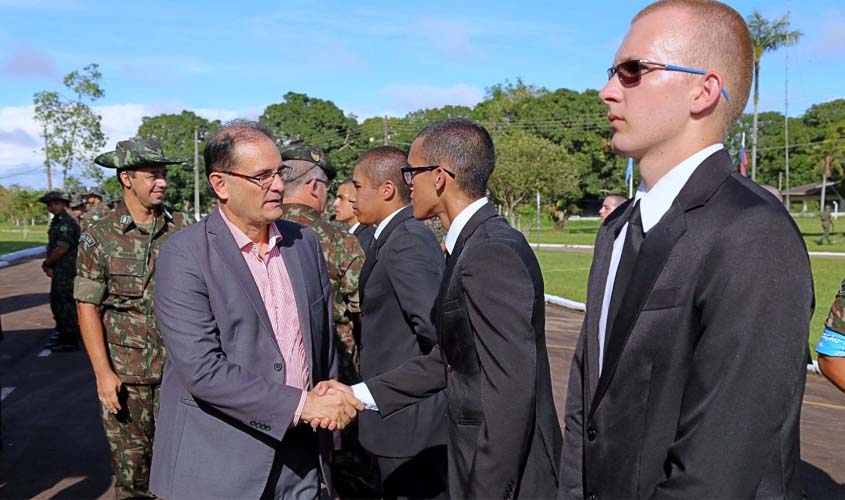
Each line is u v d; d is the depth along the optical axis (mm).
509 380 2176
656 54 1626
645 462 1567
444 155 2512
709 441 1407
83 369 7809
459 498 2379
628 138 1694
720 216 1518
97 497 4324
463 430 2379
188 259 2453
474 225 2443
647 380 1569
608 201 7922
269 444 2479
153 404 3783
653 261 1584
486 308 2219
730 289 1423
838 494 4324
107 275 3713
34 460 4984
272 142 2584
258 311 2516
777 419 1385
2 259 23172
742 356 1390
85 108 28344
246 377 2404
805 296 1408
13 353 8703
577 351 1989
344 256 4133
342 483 4281
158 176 3834
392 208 3670
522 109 58969
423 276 3252
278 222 2846
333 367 2953
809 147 66812
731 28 1607
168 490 2463
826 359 2570
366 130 55219
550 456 2389
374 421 3396
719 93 1604
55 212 8812
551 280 17047
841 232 38344
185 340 2375
